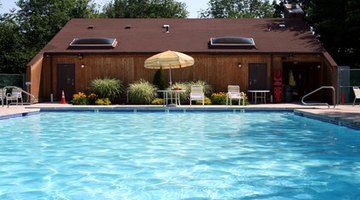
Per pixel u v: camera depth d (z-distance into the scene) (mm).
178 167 8055
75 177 7273
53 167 8086
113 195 6145
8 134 12758
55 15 34906
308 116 16531
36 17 34062
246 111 19078
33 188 6559
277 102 23516
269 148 10156
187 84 23078
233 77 23938
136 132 13133
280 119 16469
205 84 23375
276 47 23859
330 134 12477
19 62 29672
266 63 23891
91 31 26281
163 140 11492
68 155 9336
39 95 23859
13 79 24297
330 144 10727
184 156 9164
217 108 19094
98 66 24047
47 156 9227
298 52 23359
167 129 13805
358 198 5949
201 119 16625
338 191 6328
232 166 8141
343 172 7590
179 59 20391
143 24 27312
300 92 27953
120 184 6777
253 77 23953
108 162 8547
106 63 24016
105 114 18688
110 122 15820
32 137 12148
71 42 24688
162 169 7879
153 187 6582
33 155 9352
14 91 21312
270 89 23828
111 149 10102
